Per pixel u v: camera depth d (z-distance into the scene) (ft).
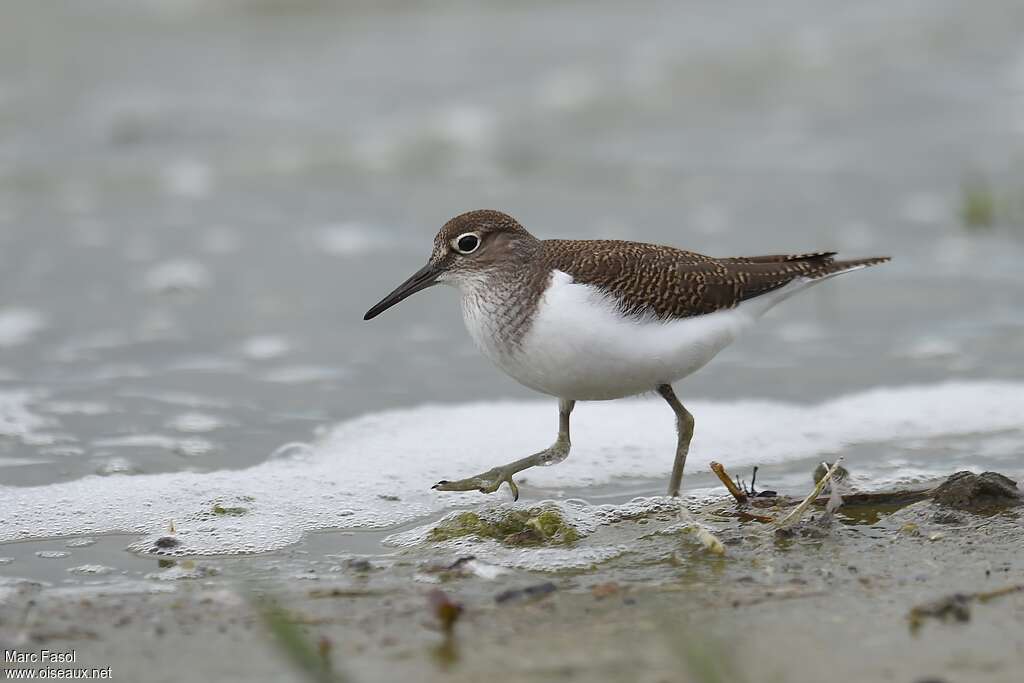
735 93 81.35
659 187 67.05
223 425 40.73
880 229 60.49
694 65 84.74
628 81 82.64
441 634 25.61
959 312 50.98
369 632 25.77
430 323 51.70
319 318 51.39
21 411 41.24
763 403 42.47
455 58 87.61
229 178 69.62
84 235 60.59
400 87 82.48
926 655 24.12
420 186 68.39
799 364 46.32
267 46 90.38
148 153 72.64
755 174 68.80
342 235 61.31
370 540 31.73
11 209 64.18
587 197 65.67
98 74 84.12
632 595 27.55
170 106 79.20
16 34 89.51
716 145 74.02
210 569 29.71
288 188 68.33
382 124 76.74
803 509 31.71
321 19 95.45
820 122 77.20
